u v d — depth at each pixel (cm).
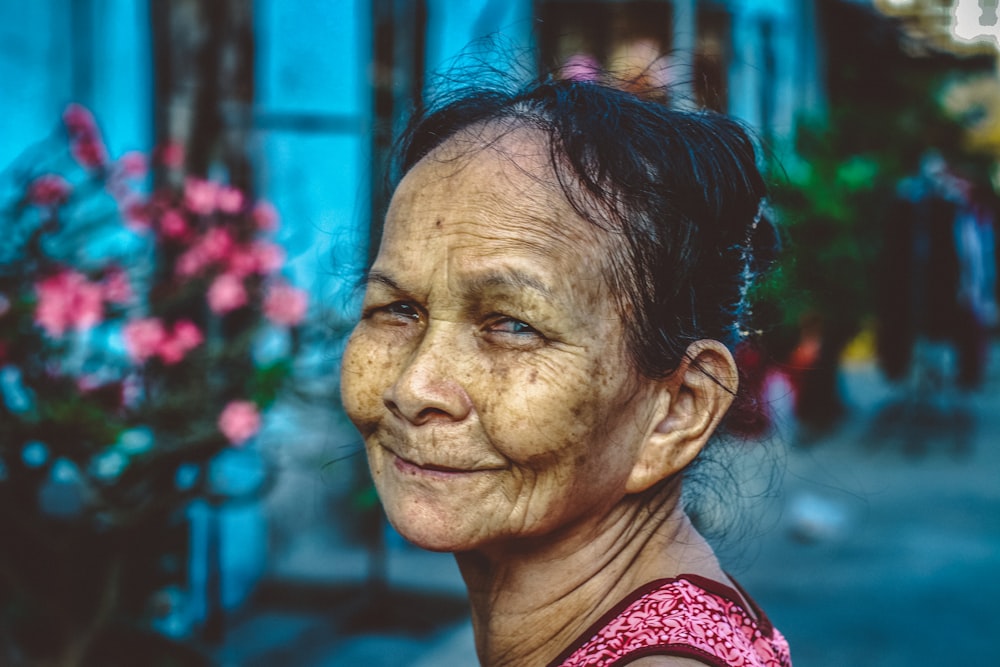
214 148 381
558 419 98
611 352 100
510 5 519
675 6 566
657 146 105
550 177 101
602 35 570
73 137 309
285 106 451
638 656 96
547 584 110
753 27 853
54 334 269
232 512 423
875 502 712
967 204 931
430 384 100
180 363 295
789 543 617
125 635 297
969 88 1224
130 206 314
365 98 427
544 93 111
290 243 376
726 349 106
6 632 285
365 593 441
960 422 934
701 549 117
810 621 496
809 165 831
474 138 105
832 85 1158
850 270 777
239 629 414
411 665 394
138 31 373
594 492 103
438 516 101
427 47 442
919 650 464
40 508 280
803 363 326
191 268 308
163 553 299
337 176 459
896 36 1065
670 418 107
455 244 101
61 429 270
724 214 110
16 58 340
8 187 333
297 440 387
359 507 411
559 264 98
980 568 579
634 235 101
